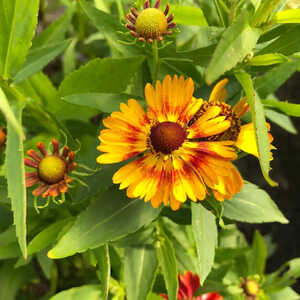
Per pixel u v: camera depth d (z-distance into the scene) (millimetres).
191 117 121
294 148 348
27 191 145
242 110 123
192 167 115
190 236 198
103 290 135
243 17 103
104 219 130
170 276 145
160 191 114
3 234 160
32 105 161
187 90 119
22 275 204
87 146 193
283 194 345
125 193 134
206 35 162
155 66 143
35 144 176
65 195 151
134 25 132
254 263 217
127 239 157
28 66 156
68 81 148
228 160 111
